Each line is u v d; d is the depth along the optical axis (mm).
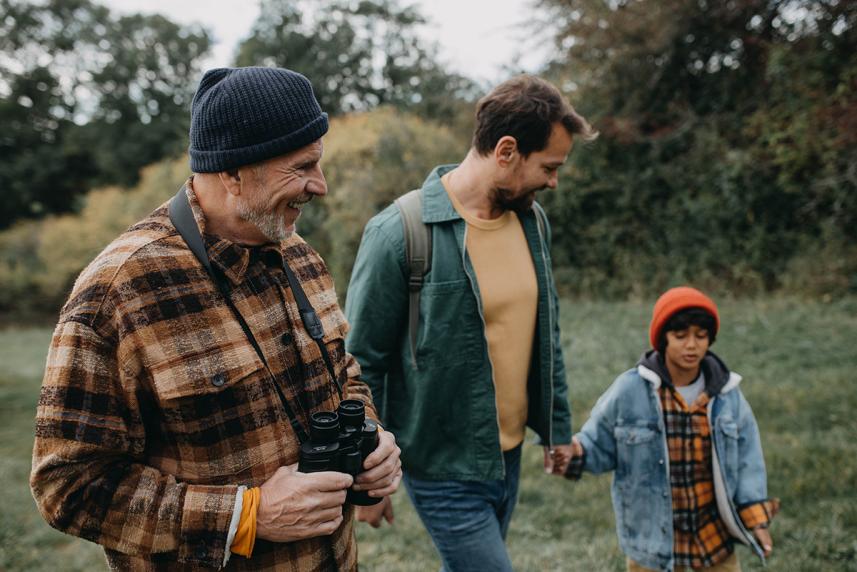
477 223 2035
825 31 9078
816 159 9047
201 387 1148
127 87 34594
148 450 1197
